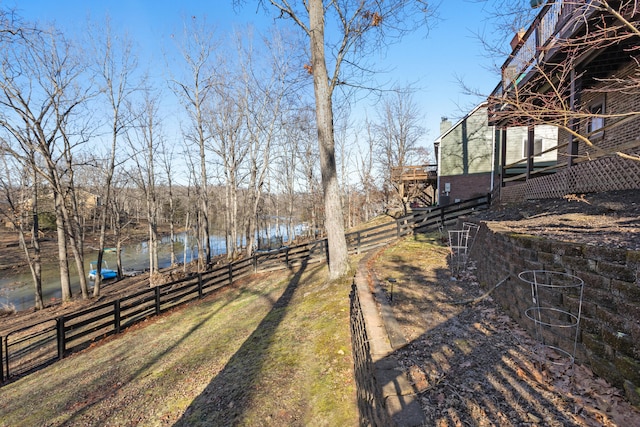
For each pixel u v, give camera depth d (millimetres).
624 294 2213
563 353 2773
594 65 6695
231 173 23391
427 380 2664
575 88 6547
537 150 15453
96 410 5004
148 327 9211
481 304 4473
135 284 19094
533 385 2426
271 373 4668
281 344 5566
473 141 17969
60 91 15555
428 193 29531
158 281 16453
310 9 8336
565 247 2895
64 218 16406
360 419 3400
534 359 2805
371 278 6461
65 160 16859
